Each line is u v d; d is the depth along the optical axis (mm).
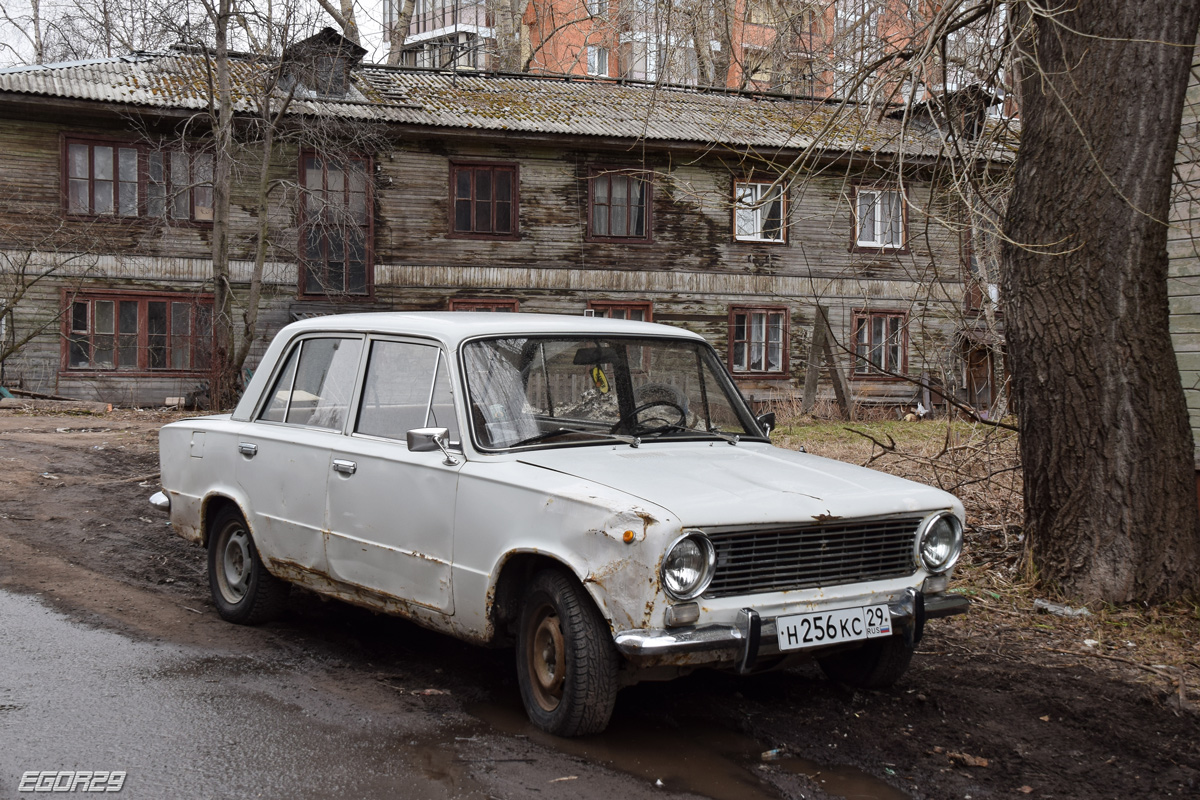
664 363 5098
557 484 4004
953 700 4602
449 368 4566
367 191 21922
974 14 6820
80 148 20203
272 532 5367
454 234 22359
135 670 4711
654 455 4566
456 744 3918
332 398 5246
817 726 4242
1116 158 5988
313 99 20656
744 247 24188
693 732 4152
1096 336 6066
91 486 9906
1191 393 8023
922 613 4246
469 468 4324
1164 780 3828
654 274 23625
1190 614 5859
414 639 5453
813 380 21156
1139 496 6004
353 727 4070
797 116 23562
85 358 20469
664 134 21484
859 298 24828
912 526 4355
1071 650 5379
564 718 3943
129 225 20562
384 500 4695
